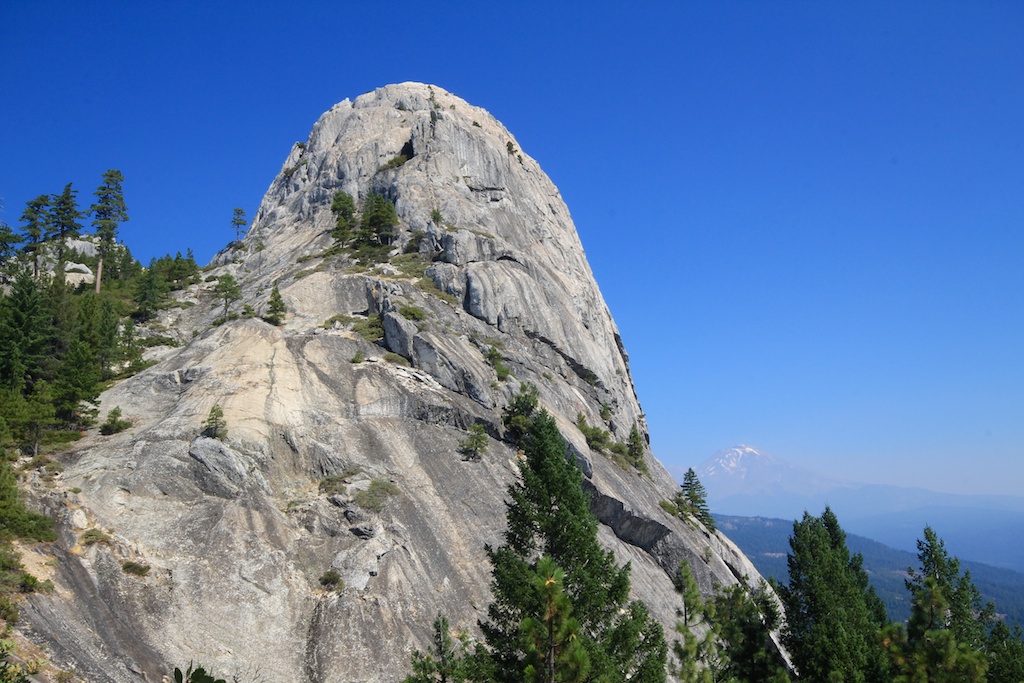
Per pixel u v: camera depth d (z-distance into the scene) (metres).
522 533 38.81
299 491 59.44
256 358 72.06
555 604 29.14
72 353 63.19
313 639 47.47
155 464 56.50
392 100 149.38
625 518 76.56
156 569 48.50
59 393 61.34
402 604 51.78
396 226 113.06
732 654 50.56
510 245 110.38
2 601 37.56
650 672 35.47
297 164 147.62
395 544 55.72
